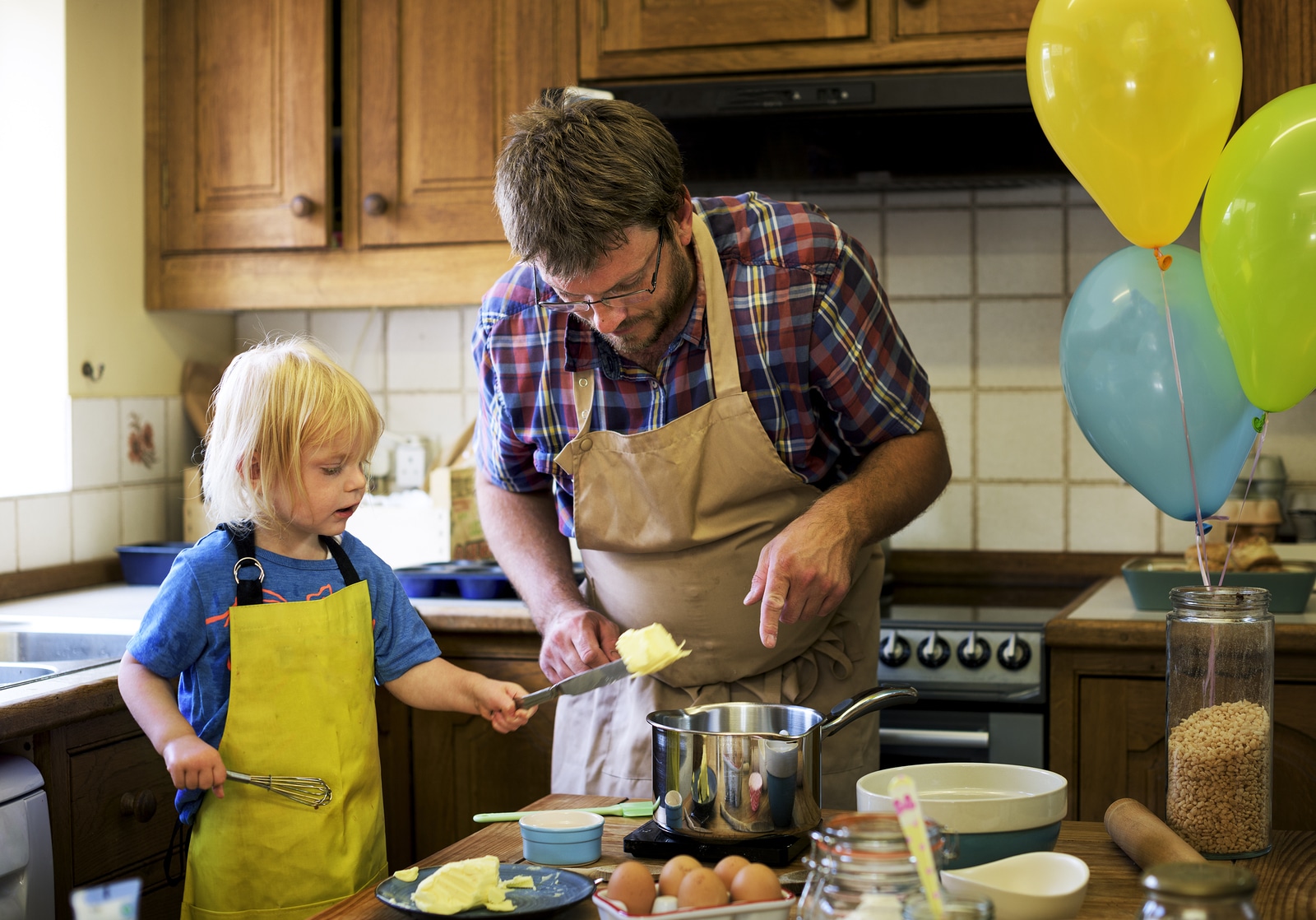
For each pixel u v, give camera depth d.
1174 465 1.40
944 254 2.56
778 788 0.99
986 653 1.93
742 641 1.45
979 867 0.89
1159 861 0.92
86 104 2.41
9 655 1.90
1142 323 1.37
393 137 2.39
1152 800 1.84
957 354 2.56
